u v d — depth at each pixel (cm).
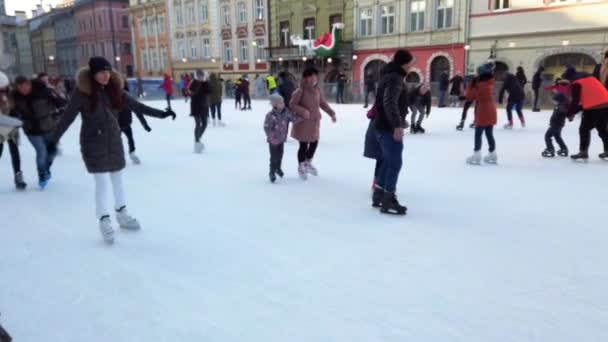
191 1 3828
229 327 246
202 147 845
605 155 684
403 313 258
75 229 418
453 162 693
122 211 407
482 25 2175
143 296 285
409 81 2562
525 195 502
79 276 315
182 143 977
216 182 596
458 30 2261
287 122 573
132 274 317
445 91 1777
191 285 298
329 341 232
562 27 1917
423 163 689
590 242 359
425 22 2394
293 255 344
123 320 257
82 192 559
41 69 6538
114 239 387
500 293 279
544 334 235
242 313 261
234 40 3547
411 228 400
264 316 257
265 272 315
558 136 711
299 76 3075
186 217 445
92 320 258
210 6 3644
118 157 381
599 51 1830
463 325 245
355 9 2700
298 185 571
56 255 354
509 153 760
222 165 717
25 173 681
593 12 1819
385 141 427
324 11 2877
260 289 290
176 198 518
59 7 6184
